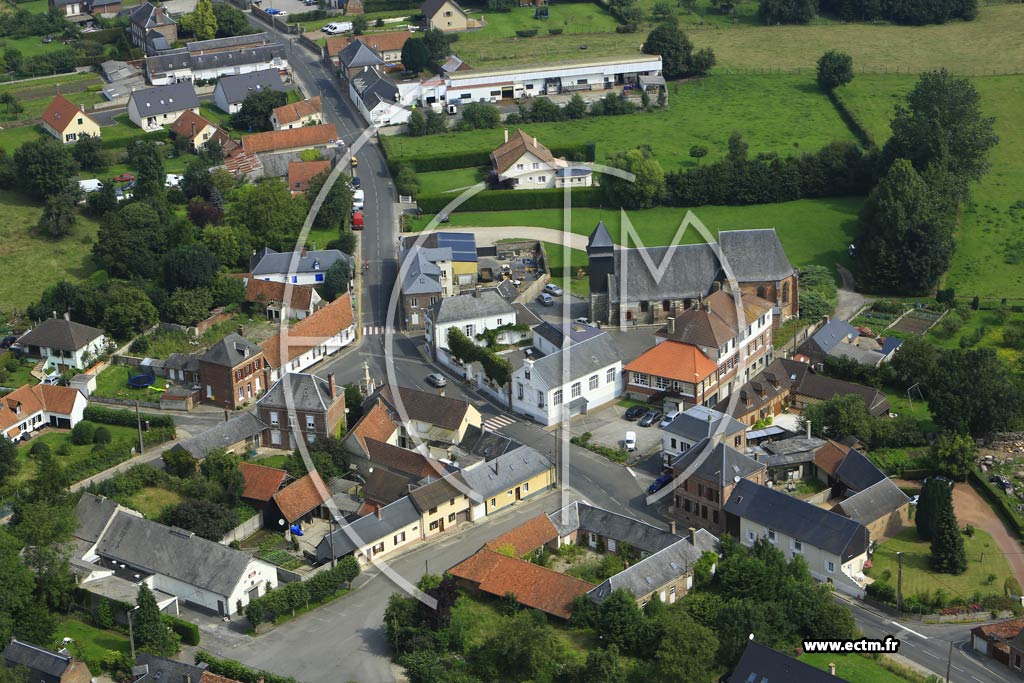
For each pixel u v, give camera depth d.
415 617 166.38
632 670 157.62
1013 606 173.62
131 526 180.62
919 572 182.25
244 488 192.88
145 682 152.38
